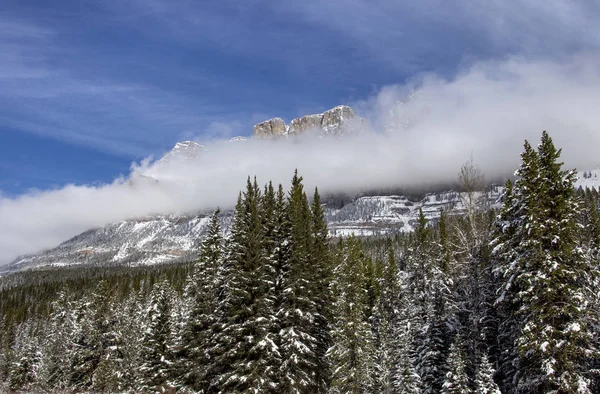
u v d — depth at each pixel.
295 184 54.22
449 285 46.97
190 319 46.12
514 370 32.34
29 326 120.62
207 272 46.97
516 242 30.39
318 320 45.59
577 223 28.25
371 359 44.62
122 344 61.97
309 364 40.62
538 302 27.44
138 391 50.88
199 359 44.31
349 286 46.19
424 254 57.84
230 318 39.84
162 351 49.41
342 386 42.97
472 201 39.03
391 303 63.81
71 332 73.31
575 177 28.45
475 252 38.38
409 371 44.47
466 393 34.34
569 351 25.81
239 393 37.91
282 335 39.72
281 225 46.19
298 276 41.28
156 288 53.97
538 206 28.27
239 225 44.66
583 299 26.36
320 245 50.75
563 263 27.38
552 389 26.47
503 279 33.16
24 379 74.69
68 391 60.94
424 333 47.94
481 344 37.62
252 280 40.31
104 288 67.06
